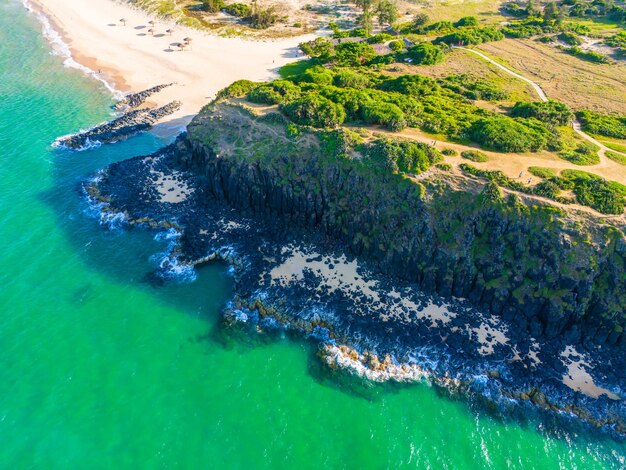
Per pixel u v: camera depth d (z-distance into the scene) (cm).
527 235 4612
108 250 5525
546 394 4112
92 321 4638
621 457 3778
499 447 3812
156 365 4262
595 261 4366
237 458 3606
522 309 4612
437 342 4491
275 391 4128
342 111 6016
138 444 3644
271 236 5650
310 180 5525
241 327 4656
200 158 6500
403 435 3856
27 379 4038
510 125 5875
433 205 4900
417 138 5694
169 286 5103
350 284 5041
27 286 4966
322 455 3672
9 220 5859
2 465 3447
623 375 4250
